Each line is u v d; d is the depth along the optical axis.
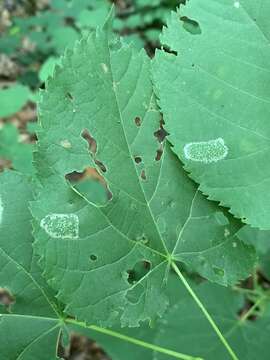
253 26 0.19
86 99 0.17
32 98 0.37
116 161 0.17
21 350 0.18
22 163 0.32
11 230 0.18
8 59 0.63
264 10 0.19
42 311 0.18
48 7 0.80
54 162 0.16
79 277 0.16
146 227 0.18
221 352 0.23
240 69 0.18
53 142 0.16
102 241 0.17
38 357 0.18
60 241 0.16
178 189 0.18
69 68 0.16
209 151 0.18
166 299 0.18
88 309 0.16
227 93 0.18
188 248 0.18
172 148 0.18
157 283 0.18
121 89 0.17
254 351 0.24
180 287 0.25
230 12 0.19
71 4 0.57
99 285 0.17
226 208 0.18
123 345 0.23
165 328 0.24
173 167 0.18
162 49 0.18
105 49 0.17
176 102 0.18
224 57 0.18
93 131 0.17
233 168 0.18
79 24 0.49
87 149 0.17
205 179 0.18
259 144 0.18
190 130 0.18
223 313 0.24
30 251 0.18
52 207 0.16
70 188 0.16
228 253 0.18
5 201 0.18
